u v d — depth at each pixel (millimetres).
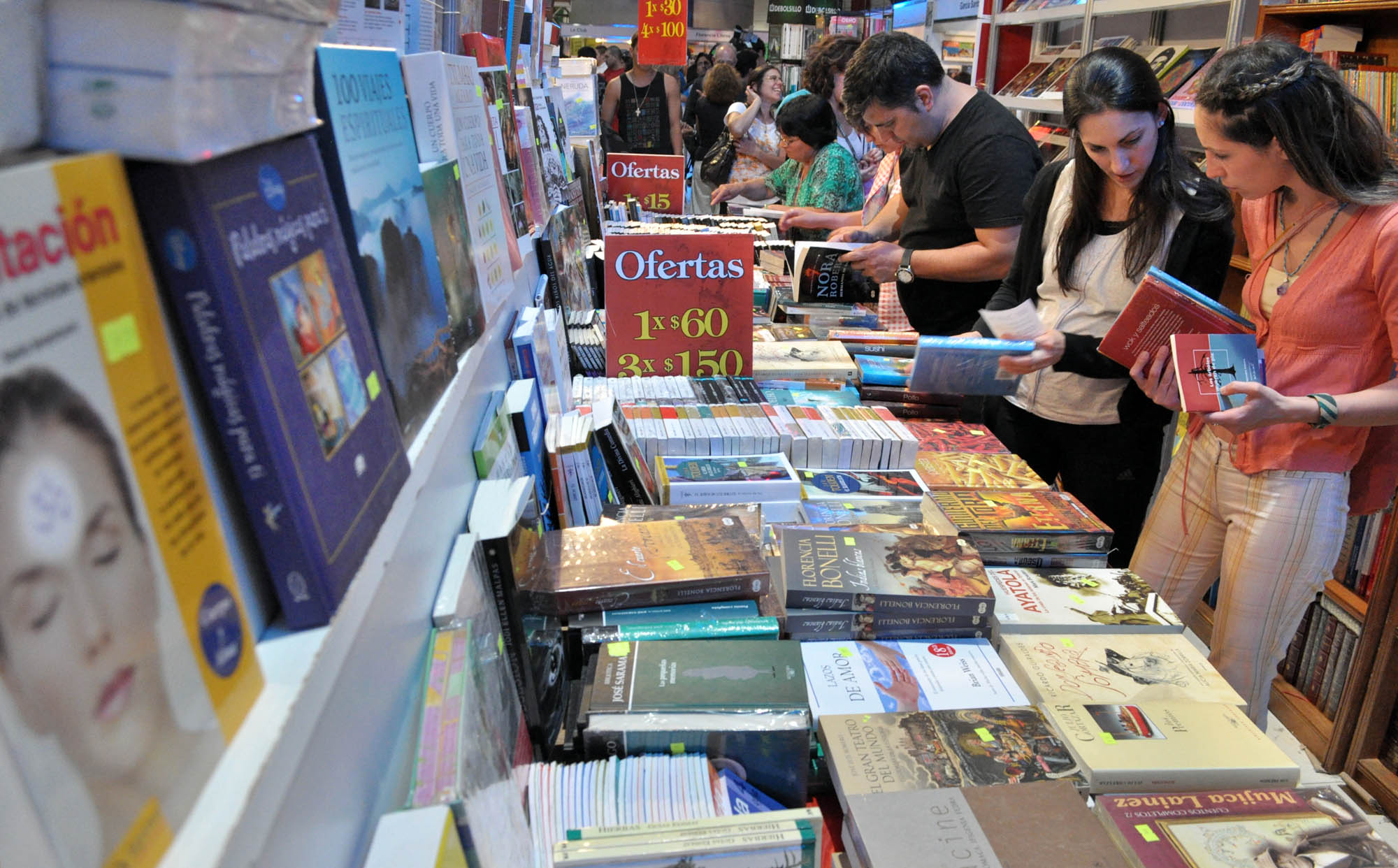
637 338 2449
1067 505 1935
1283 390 1922
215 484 536
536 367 1660
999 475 2104
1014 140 2762
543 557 1409
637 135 6621
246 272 532
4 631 334
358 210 776
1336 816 1133
